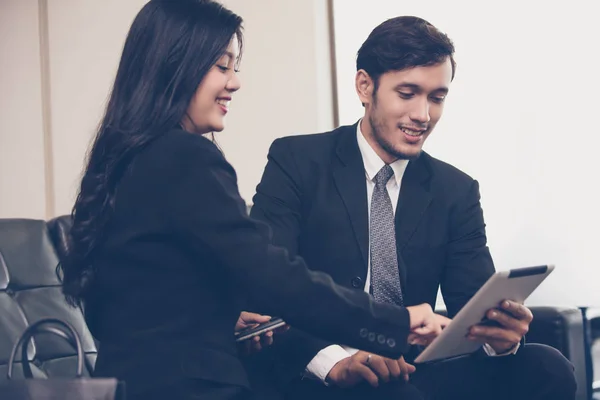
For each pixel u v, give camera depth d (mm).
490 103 3145
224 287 1396
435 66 1856
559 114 3043
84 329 2193
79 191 1579
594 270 2973
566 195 3021
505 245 3102
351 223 1917
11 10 3766
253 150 3363
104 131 1455
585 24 3006
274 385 1750
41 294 2168
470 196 2031
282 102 3332
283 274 1338
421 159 2039
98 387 1141
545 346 1900
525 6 3096
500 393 1873
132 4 3559
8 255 2160
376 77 1908
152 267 1348
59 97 3652
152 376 1297
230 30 1498
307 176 1972
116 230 1379
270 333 1666
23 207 3721
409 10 3275
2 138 3770
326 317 1352
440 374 1893
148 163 1378
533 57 3082
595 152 2984
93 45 3607
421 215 1941
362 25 3330
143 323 1336
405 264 1916
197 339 1338
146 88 1437
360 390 1679
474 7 3176
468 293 1943
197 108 1485
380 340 1399
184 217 1342
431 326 1500
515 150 3102
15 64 3752
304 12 3307
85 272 1406
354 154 1986
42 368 2062
